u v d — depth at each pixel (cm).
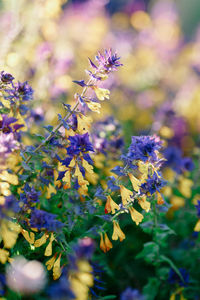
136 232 59
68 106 50
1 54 67
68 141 51
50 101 65
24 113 52
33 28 74
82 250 47
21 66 68
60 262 51
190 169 66
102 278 57
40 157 51
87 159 49
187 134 83
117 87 82
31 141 55
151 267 60
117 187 51
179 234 64
